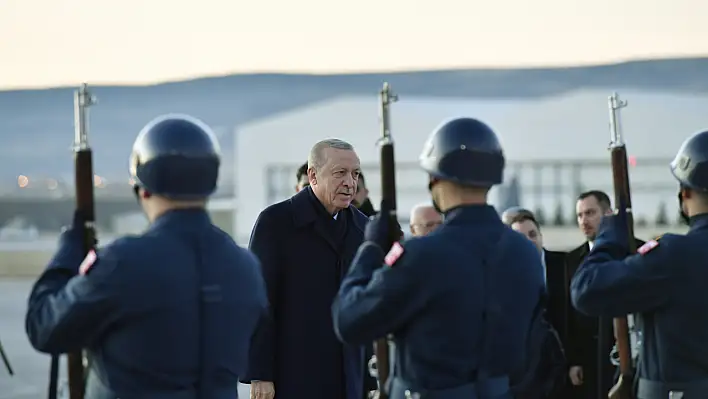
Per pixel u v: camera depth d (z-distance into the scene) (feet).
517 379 17.99
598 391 27.91
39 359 64.69
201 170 16.83
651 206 132.46
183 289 16.39
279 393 24.29
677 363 19.31
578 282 19.74
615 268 19.34
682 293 19.07
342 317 17.47
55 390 17.33
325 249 24.57
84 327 16.10
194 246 16.69
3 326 82.17
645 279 19.07
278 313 24.41
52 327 16.08
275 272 24.31
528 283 17.74
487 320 17.28
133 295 16.02
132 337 16.17
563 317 28.96
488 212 17.84
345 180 24.39
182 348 16.37
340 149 24.57
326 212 24.63
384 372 18.28
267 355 24.09
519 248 17.79
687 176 19.70
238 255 17.20
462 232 17.48
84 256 17.22
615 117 20.77
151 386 16.29
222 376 16.74
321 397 24.31
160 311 16.20
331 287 24.49
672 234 19.38
